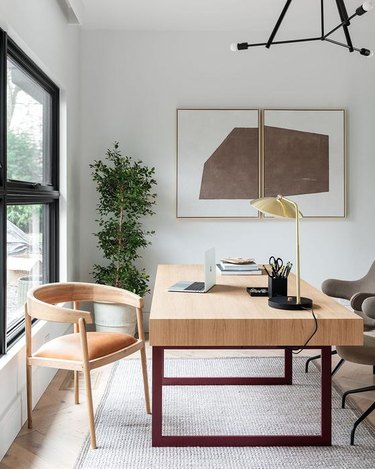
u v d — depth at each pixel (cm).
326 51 509
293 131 508
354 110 512
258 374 379
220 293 302
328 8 449
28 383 285
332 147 509
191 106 509
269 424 292
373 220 516
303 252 514
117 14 469
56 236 435
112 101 507
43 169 411
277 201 270
